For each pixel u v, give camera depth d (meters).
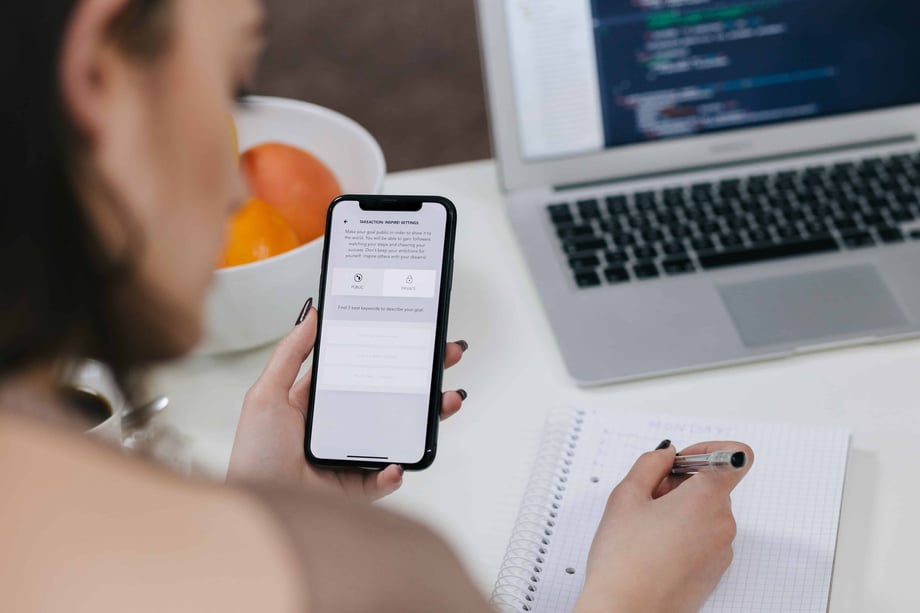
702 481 0.69
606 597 0.63
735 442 0.72
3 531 0.31
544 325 0.94
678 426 0.81
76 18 0.30
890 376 0.85
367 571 0.32
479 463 0.81
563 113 1.03
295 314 0.87
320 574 0.31
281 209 0.95
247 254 0.86
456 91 2.34
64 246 0.33
